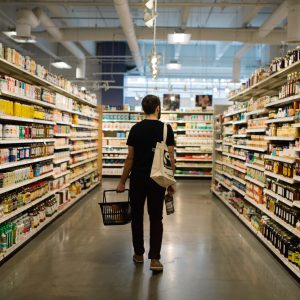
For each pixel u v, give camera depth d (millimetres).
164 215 7320
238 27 12719
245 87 7371
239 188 7488
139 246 4410
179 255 4793
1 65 4719
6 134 4520
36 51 17266
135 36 12312
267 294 3623
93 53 18812
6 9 11680
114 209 4410
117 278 3959
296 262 4047
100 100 21016
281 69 4949
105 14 13820
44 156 6035
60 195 7105
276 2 10070
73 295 3529
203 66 20234
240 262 4555
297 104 4477
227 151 8891
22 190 5102
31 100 5430
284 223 4527
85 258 4602
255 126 6418
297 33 8656
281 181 5109
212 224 6602
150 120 4266
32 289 3650
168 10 13078
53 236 5602
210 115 14281
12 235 4609
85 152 9984
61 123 7246
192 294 3590
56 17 12141
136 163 4250
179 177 14297
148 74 21312
